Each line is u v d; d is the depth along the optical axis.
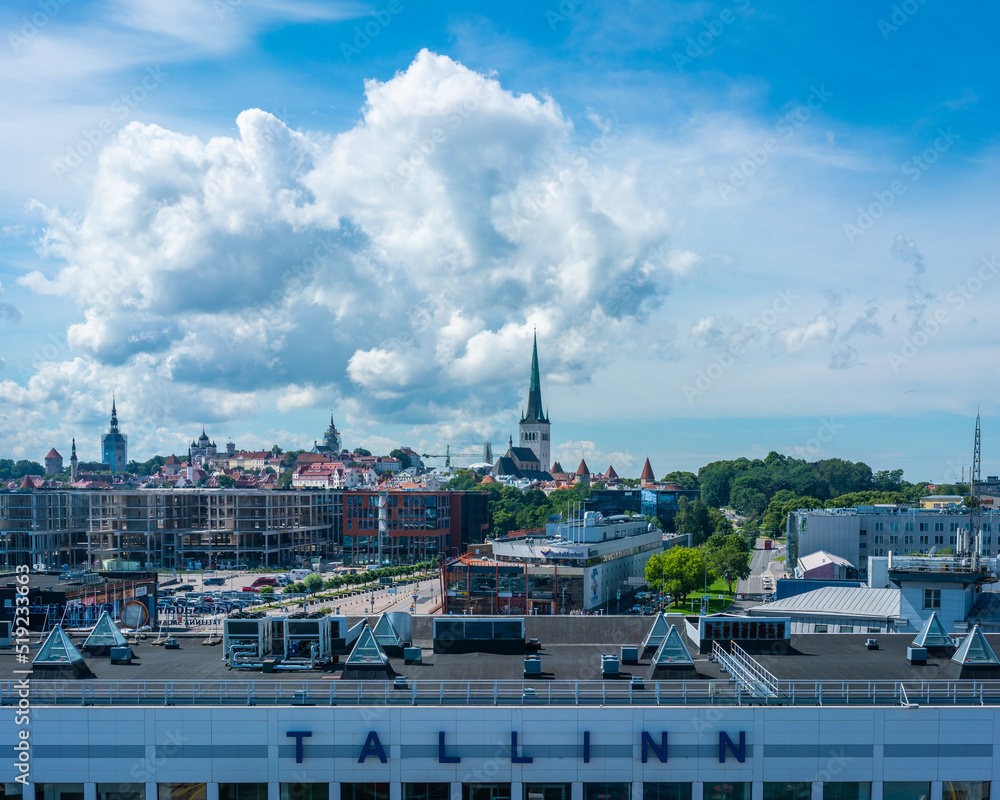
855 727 47.34
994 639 68.62
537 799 47.31
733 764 47.22
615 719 47.16
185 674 56.34
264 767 47.19
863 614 95.69
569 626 71.81
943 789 47.53
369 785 47.28
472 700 49.28
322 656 58.72
